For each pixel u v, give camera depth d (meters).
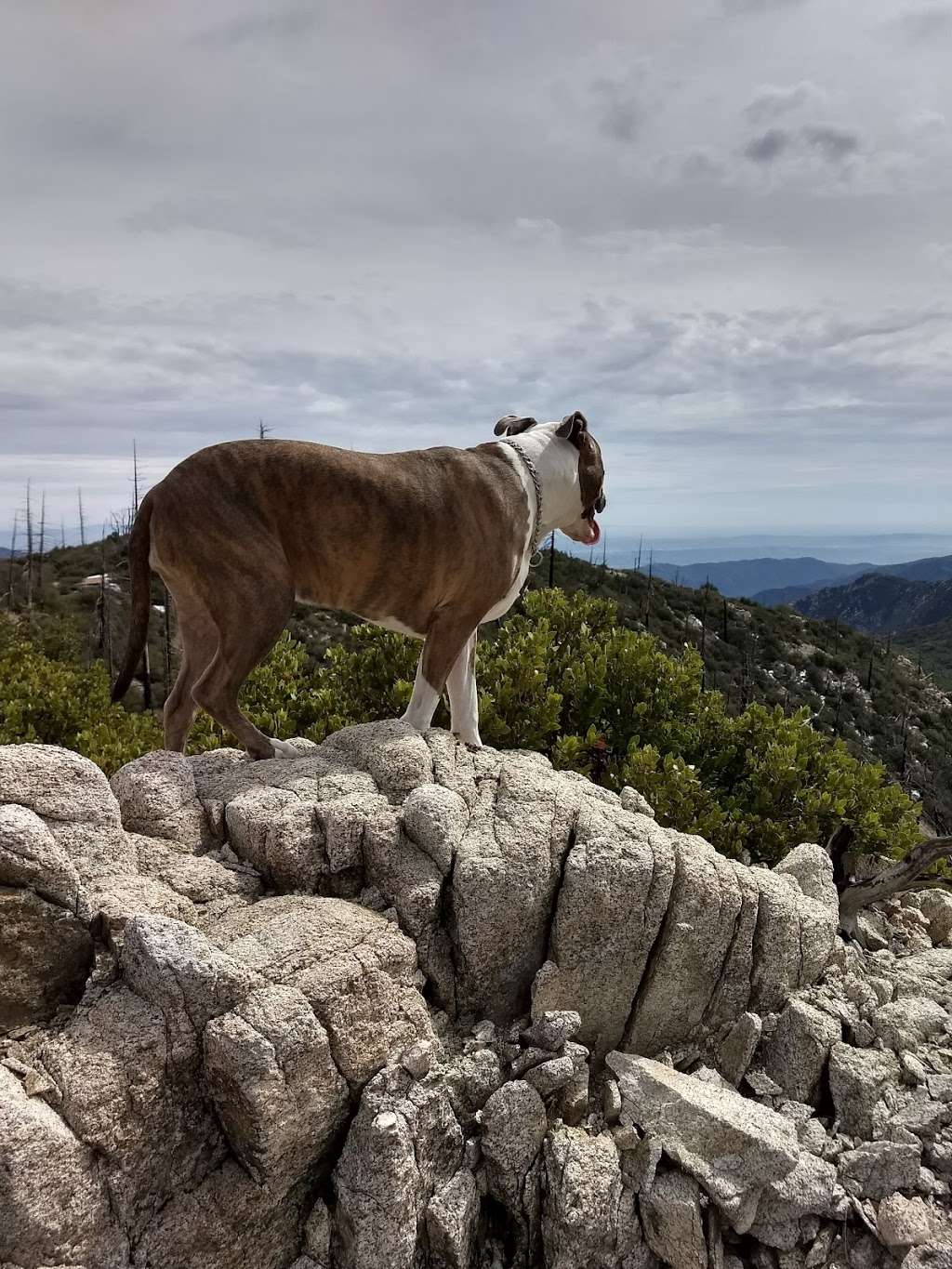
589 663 8.45
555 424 5.55
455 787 4.36
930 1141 3.86
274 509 4.27
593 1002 3.95
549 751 8.01
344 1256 3.03
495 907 3.75
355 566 4.51
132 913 3.18
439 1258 3.16
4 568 42.69
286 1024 2.94
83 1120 2.61
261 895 3.74
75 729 11.91
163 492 4.17
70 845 3.29
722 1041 4.18
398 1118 3.08
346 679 8.51
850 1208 3.56
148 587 4.32
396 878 3.79
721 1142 3.52
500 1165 3.35
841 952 4.76
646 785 7.09
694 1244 3.32
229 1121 2.88
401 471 4.54
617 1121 3.65
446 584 4.72
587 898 3.84
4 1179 2.39
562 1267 3.23
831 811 7.00
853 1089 3.97
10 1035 2.86
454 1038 3.70
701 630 53.47
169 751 4.38
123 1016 2.88
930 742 50.97
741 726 8.38
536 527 5.17
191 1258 2.80
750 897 4.27
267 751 4.44
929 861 5.68
